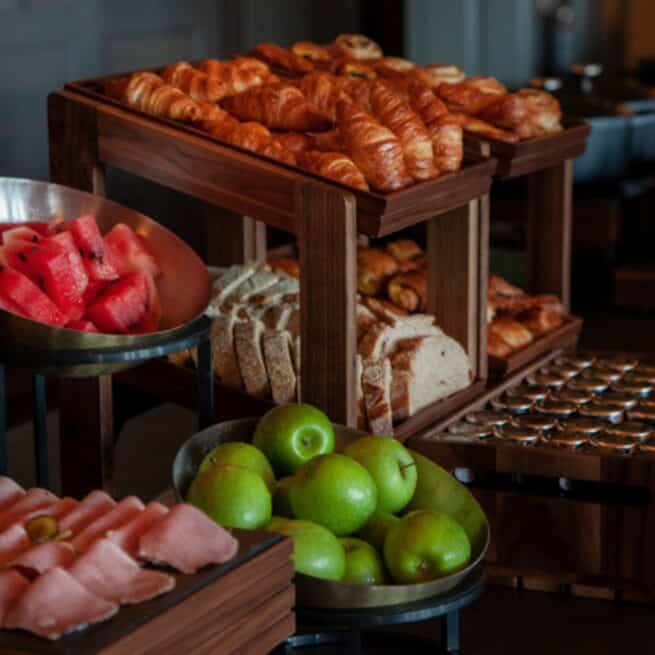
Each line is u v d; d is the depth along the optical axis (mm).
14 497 1500
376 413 2191
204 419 1950
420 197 2127
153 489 2613
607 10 6832
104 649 1186
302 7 5488
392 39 5961
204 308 1919
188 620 1293
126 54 4512
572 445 2141
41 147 4199
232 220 2857
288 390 2256
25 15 4055
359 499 1647
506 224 4656
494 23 6152
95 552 1300
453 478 1797
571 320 2986
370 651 1756
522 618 1947
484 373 2557
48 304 1797
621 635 1894
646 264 4430
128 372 2430
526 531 2059
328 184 2043
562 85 4551
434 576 1606
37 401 1987
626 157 4328
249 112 2309
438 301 2537
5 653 1186
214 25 4961
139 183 4570
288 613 1479
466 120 2658
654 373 2590
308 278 2062
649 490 2000
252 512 1585
